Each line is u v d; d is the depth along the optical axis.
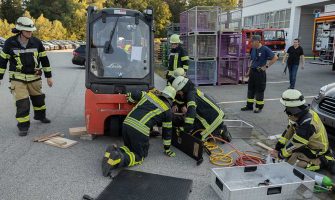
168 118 4.74
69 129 5.84
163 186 3.95
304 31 29.20
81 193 3.83
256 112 7.67
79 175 4.29
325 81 12.60
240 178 4.14
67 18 55.88
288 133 4.43
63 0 57.31
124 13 5.41
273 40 25.12
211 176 4.02
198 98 5.35
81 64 17.73
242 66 12.06
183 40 13.02
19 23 5.49
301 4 27.80
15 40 5.60
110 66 5.27
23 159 4.77
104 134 5.76
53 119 6.87
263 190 3.58
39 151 5.08
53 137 5.63
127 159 4.38
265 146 5.38
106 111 5.14
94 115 5.17
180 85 5.00
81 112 7.52
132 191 3.82
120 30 5.39
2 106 8.09
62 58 24.89
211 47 11.53
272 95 9.84
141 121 4.51
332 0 25.55
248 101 7.85
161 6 49.66
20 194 3.79
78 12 56.50
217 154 5.01
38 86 6.12
